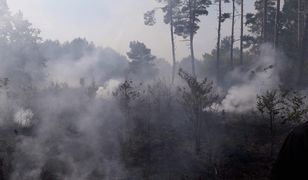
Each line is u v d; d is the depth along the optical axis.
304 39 24.09
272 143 12.50
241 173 11.20
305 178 1.99
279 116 15.00
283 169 2.07
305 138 2.02
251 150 12.89
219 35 31.88
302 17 34.09
